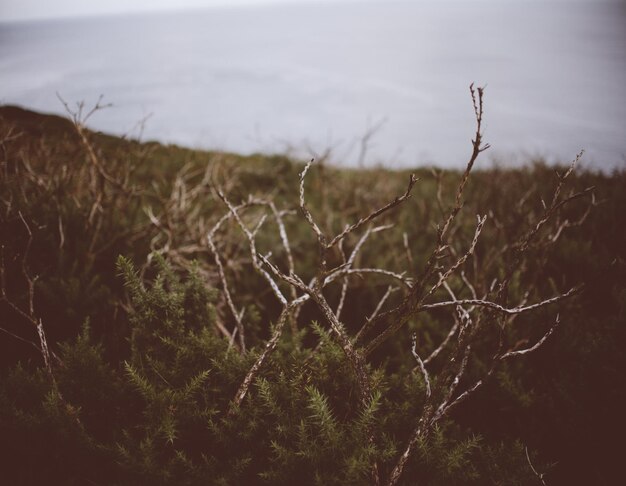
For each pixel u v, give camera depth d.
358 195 5.19
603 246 3.30
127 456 1.19
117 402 1.49
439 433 1.28
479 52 124.56
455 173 8.27
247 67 112.31
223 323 2.59
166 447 1.35
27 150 3.37
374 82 84.81
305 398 1.36
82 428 1.31
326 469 1.19
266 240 3.95
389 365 2.37
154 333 1.59
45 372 1.57
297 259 3.89
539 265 2.62
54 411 1.30
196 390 1.50
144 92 66.44
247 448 1.33
